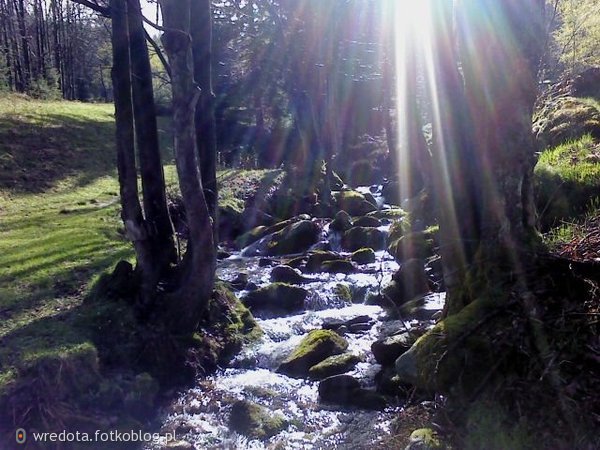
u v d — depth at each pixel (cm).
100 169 1945
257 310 920
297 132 2866
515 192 477
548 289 433
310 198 1834
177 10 632
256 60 2758
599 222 557
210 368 692
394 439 459
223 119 3266
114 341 634
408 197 1631
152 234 716
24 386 525
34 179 1694
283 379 675
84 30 3125
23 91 3162
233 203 1644
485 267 476
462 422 406
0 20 3400
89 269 839
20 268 838
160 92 2938
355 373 643
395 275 931
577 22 1644
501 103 483
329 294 942
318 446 512
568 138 983
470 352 420
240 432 549
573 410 370
